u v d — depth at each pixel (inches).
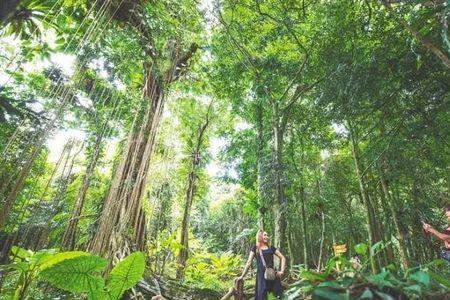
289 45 282.7
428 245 223.1
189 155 387.5
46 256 112.0
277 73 276.1
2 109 117.3
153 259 235.6
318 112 214.4
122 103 224.8
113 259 168.1
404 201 252.5
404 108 189.9
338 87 182.5
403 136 205.8
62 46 176.2
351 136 196.9
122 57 203.3
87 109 215.2
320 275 65.7
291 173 266.5
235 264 319.6
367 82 171.3
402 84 171.6
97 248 154.9
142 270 115.3
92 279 109.7
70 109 206.1
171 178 262.7
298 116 259.6
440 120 191.5
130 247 181.2
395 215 198.2
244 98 328.2
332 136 265.9
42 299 114.3
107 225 160.4
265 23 281.4
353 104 177.2
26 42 142.1
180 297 196.9
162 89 223.3
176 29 228.4
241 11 286.2
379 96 182.9
